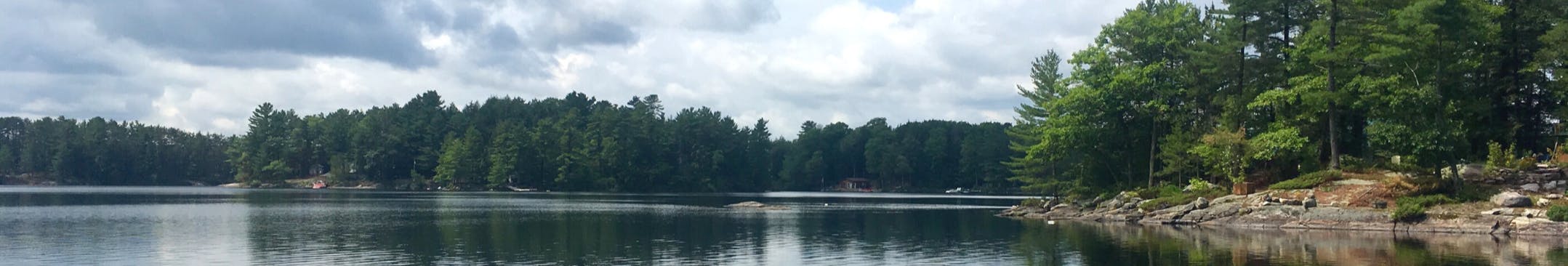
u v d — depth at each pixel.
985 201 121.12
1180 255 38.38
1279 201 53.03
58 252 38.34
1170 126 69.31
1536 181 49.81
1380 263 34.81
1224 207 55.12
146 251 39.19
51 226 52.34
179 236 45.97
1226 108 63.34
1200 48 65.81
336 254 38.66
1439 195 49.44
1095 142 70.62
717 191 194.75
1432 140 49.78
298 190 163.50
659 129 193.12
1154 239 45.66
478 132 187.50
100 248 40.12
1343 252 38.47
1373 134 53.78
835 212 79.44
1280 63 62.72
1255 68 63.84
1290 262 35.59
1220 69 64.12
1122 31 69.38
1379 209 49.78
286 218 62.69
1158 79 68.00
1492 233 45.50
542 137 183.25
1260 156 57.56
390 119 199.38
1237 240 44.53
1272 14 63.41
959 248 42.53
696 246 43.25
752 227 56.97
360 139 191.62
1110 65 69.69
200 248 40.50
